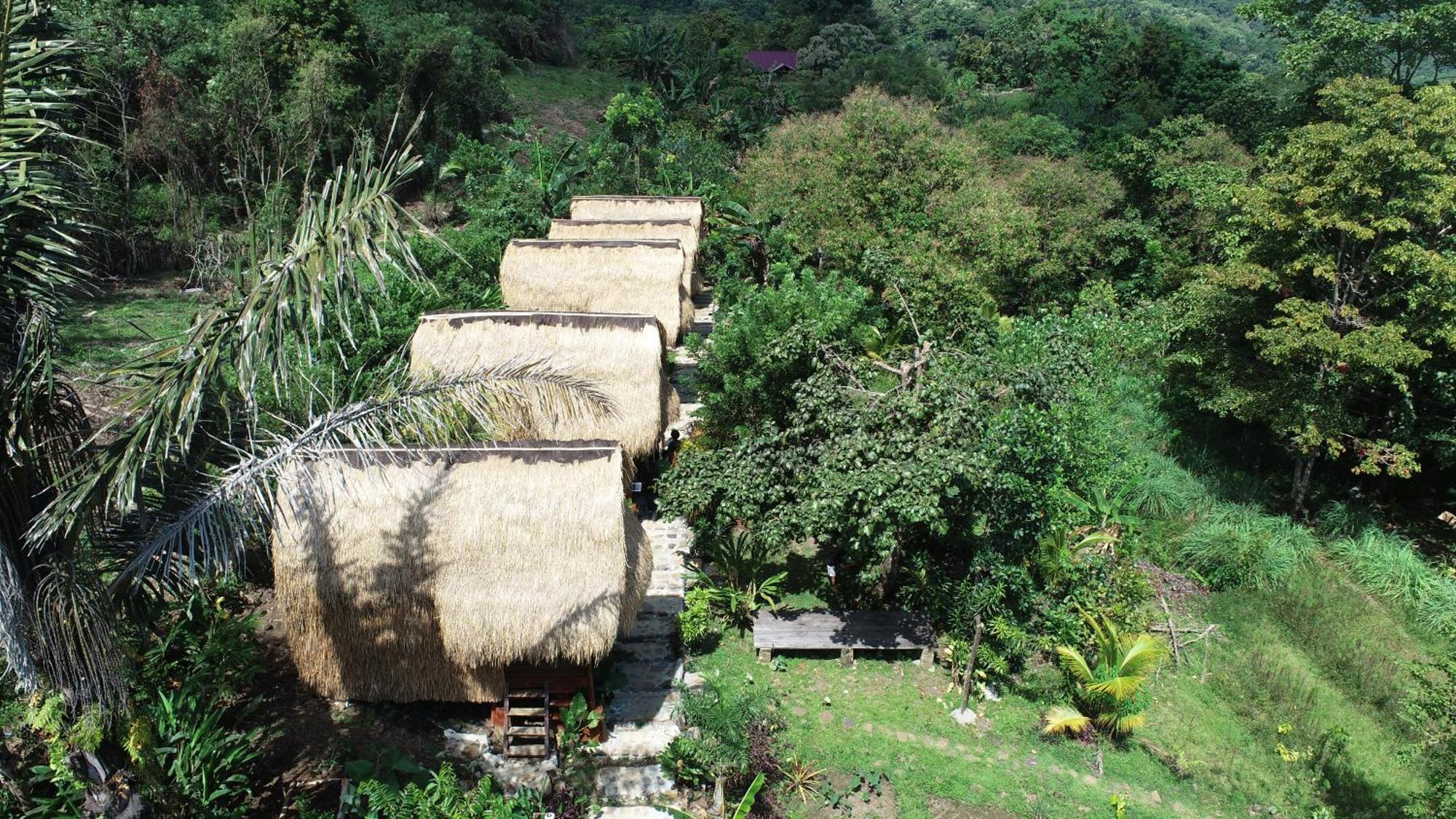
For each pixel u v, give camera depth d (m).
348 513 9.38
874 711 11.28
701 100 47.91
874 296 23.08
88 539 6.99
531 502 9.52
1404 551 16.73
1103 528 15.33
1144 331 23.91
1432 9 25.84
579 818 9.14
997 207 25.27
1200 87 45.88
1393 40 27.08
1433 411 18.08
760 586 12.68
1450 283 16.03
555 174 28.69
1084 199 29.31
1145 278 29.44
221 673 9.52
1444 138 16.28
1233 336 18.73
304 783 9.12
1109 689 11.25
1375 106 16.67
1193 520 17.41
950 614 12.38
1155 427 20.77
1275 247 17.67
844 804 9.84
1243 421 18.75
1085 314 24.70
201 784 8.23
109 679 7.17
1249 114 40.25
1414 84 32.88
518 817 8.65
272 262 6.89
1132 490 17.59
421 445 9.59
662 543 13.97
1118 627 12.86
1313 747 12.18
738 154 42.12
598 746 10.00
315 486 9.27
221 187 25.88
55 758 7.38
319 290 6.48
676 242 19.36
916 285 21.72
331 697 9.93
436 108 33.16
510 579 9.34
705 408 15.10
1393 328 16.02
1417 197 16.36
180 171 24.30
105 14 24.02
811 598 13.10
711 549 12.95
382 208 6.71
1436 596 15.74
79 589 6.84
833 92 50.81
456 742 9.89
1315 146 17.14
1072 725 11.31
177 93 24.19
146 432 6.51
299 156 26.41
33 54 6.88
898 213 24.59
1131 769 11.17
